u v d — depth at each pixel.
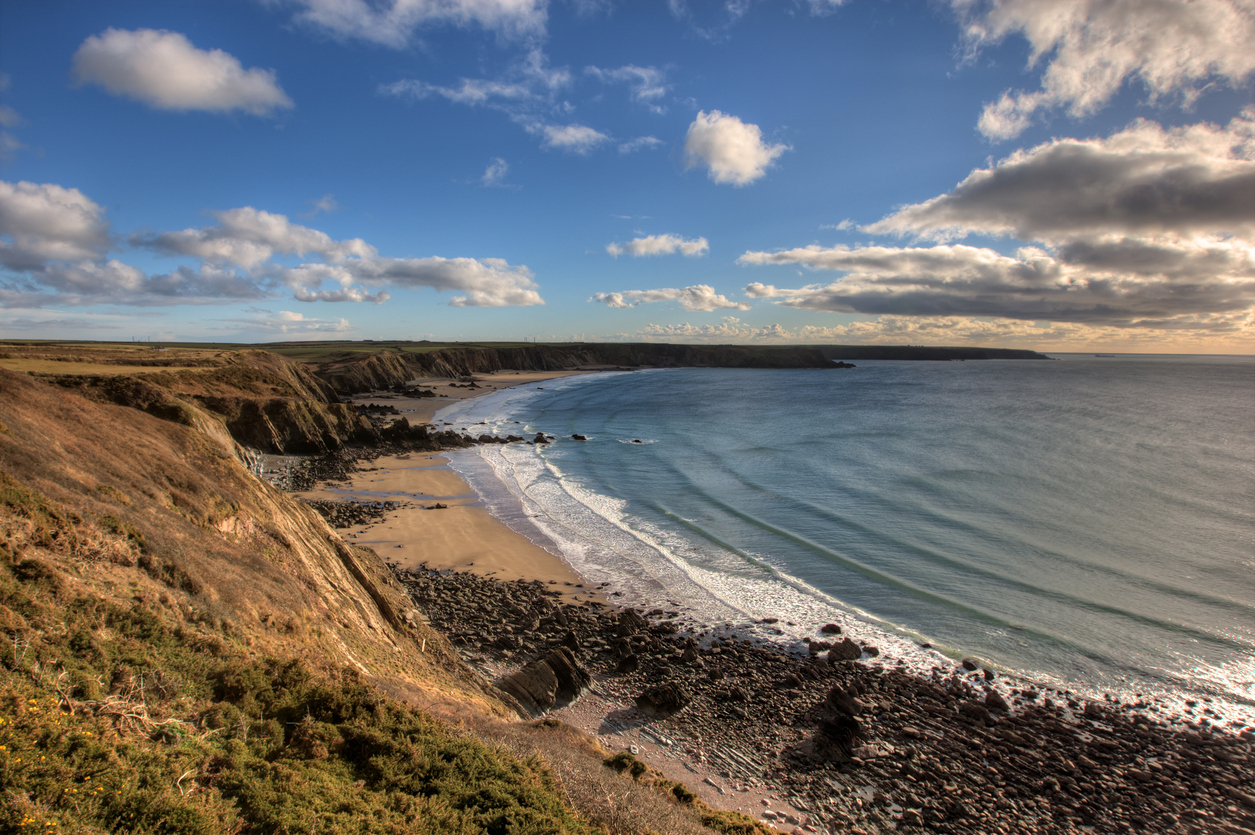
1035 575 32.31
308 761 9.23
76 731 7.52
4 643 8.56
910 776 18.14
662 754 18.98
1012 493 48.78
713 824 12.84
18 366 44.25
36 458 15.43
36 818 5.93
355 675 13.42
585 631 26.83
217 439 42.12
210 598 13.88
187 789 7.44
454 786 9.54
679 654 25.00
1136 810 17.08
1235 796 17.61
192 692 9.98
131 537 14.20
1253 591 29.88
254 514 22.23
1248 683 22.80
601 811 10.65
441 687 17.81
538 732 16.34
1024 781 18.09
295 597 17.44
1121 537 37.91
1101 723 20.86
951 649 25.56
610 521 43.50
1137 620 27.30
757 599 30.58
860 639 26.53
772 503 47.69
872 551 36.50
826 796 17.31
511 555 36.50
